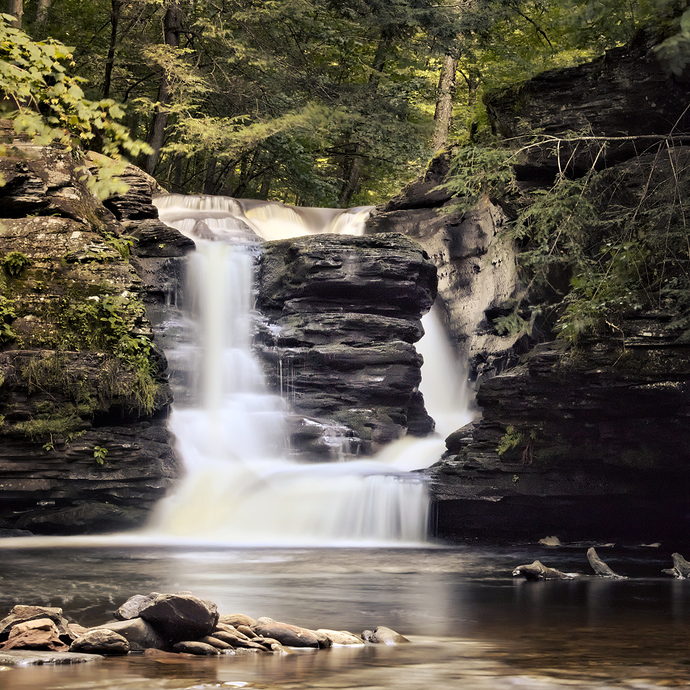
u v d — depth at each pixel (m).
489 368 24.34
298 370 22.38
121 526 17.23
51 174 19.70
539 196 19.20
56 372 17.02
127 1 31.62
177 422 19.94
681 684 4.88
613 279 17.23
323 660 5.70
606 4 19.27
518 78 26.81
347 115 32.53
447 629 7.20
